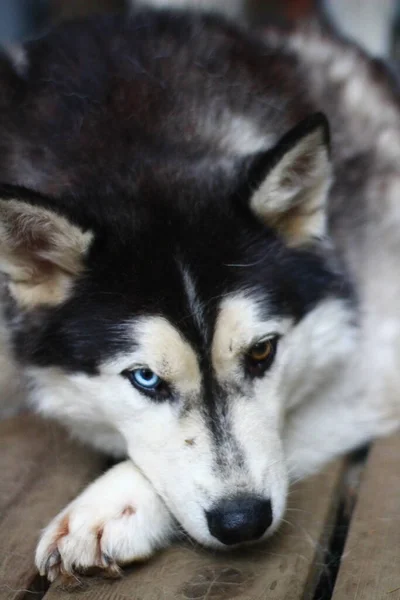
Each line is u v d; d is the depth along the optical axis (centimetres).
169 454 68
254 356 70
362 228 85
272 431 70
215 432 68
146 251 69
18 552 69
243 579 67
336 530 74
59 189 74
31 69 83
